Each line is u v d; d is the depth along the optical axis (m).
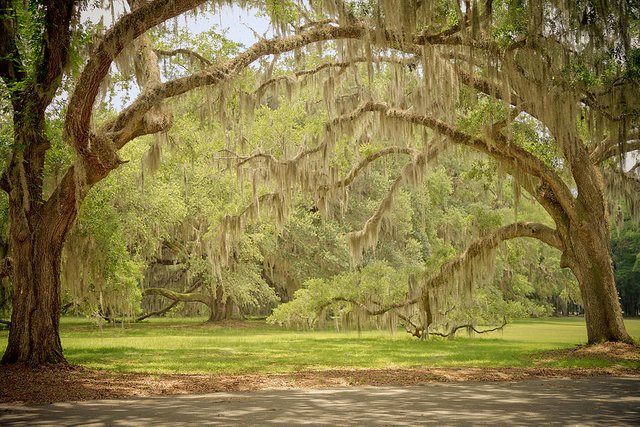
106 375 12.67
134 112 13.51
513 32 15.21
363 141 28.22
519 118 19.44
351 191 40.88
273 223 36.34
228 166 22.88
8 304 26.34
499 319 26.58
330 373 13.42
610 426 7.39
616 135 17.03
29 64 14.36
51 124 16.11
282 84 19.95
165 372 13.62
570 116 15.58
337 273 40.16
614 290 18.86
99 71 12.22
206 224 37.75
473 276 21.53
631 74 15.36
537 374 13.41
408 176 20.83
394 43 15.29
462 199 43.22
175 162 30.72
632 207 22.62
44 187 17.17
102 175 13.39
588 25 14.22
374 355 18.53
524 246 30.73
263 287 38.84
